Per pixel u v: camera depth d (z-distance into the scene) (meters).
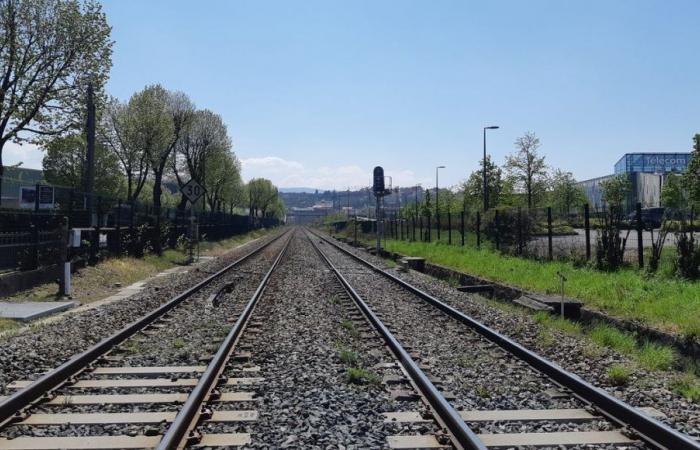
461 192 65.75
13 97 27.64
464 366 8.79
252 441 5.57
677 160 94.06
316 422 6.12
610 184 59.94
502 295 18.12
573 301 14.17
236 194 90.81
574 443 5.55
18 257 16.97
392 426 6.03
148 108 45.97
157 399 6.80
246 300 16.33
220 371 8.09
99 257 22.58
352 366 8.66
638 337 11.18
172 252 33.94
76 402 6.70
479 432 5.85
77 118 29.61
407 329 11.84
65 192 20.48
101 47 29.77
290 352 9.55
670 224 16.70
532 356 8.71
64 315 13.35
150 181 69.69
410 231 58.31
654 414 6.56
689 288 13.51
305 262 31.61
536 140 44.06
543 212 26.06
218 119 63.66
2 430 5.81
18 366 8.45
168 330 11.54
